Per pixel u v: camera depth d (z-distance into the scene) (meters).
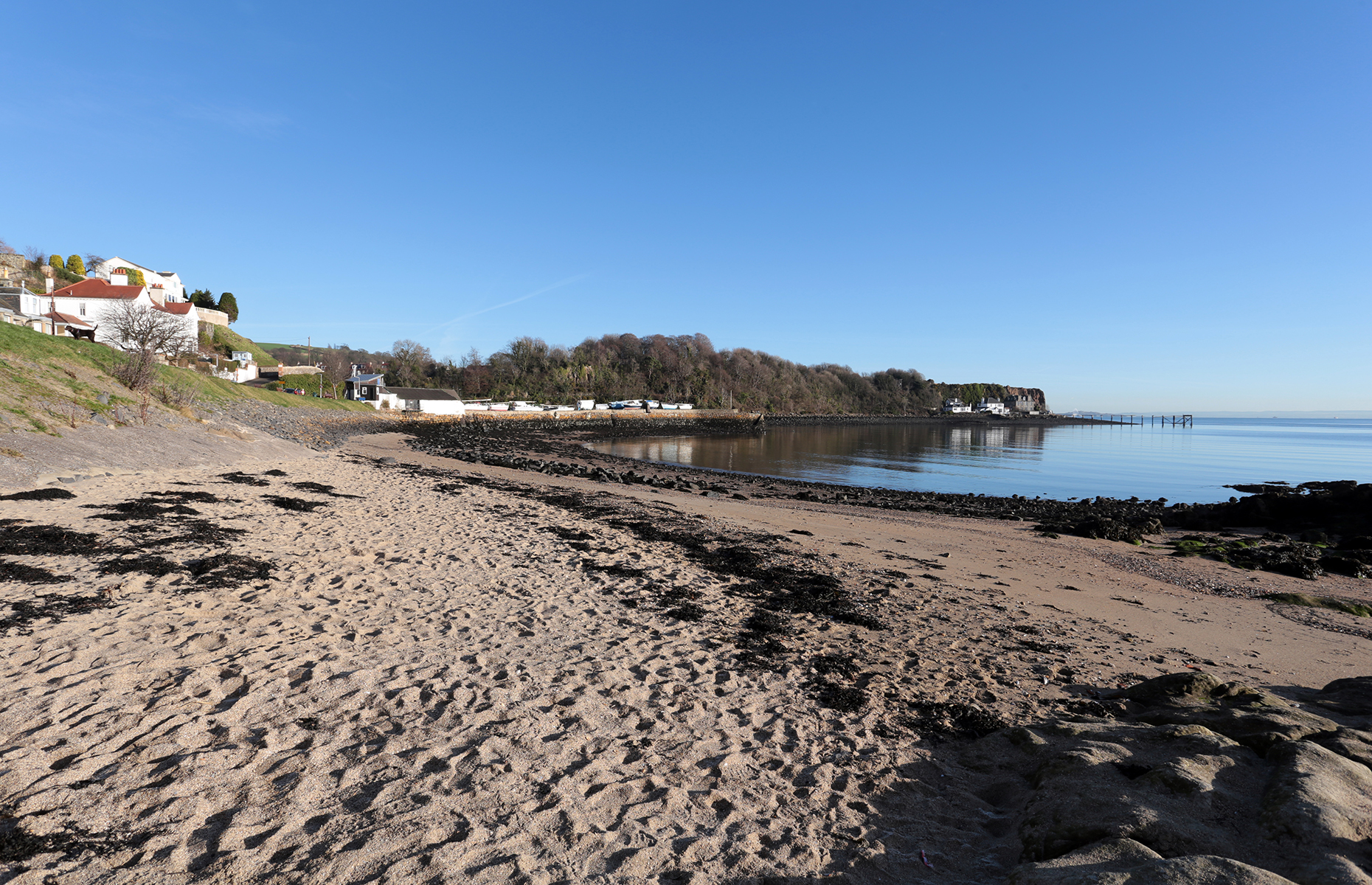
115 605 7.07
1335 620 12.15
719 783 4.82
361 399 82.25
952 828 4.42
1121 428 138.38
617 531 15.09
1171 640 10.10
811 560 13.63
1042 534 20.14
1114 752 4.88
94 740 4.41
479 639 7.34
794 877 3.74
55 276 65.50
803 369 174.00
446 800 4.15
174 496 12.95
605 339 150.75
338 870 3.39
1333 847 3.38
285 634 6.80
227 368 66.31
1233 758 4.60
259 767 4.33
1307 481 41.19
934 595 11.62
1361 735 5.06
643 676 6.77
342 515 13.60
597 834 3.99
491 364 119.81
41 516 10.21
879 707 6.59
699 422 114.12
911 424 135.50
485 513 15.87
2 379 16.42
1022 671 8.04
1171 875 3.04
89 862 3.26
